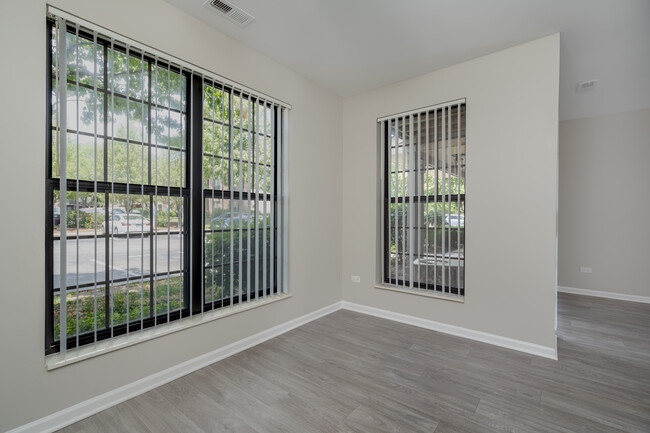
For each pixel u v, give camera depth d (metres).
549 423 1.88
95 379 1.96
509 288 2.94
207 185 2.59
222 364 2.60
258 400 2.10
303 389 2.24
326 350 2.88
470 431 1.81
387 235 3.86
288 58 3.13
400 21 2.54
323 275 3.86
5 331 1.65
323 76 3.54
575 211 4.99
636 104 4.34
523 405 2.05
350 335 3.23
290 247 3.39
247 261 2.91
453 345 2.99
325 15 2.46
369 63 3.24
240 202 2.80
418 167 3.49
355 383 2.32
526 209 2.86
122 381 2.08
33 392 1.73
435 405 2.06
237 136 2.81
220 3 2.32
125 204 2.10
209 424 1.86
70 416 1.85
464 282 3.20
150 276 2.24
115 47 2.06
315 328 3.42
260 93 3.00
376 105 3.87
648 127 4.46
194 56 2.47
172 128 2.35
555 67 2.71
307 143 3.59
